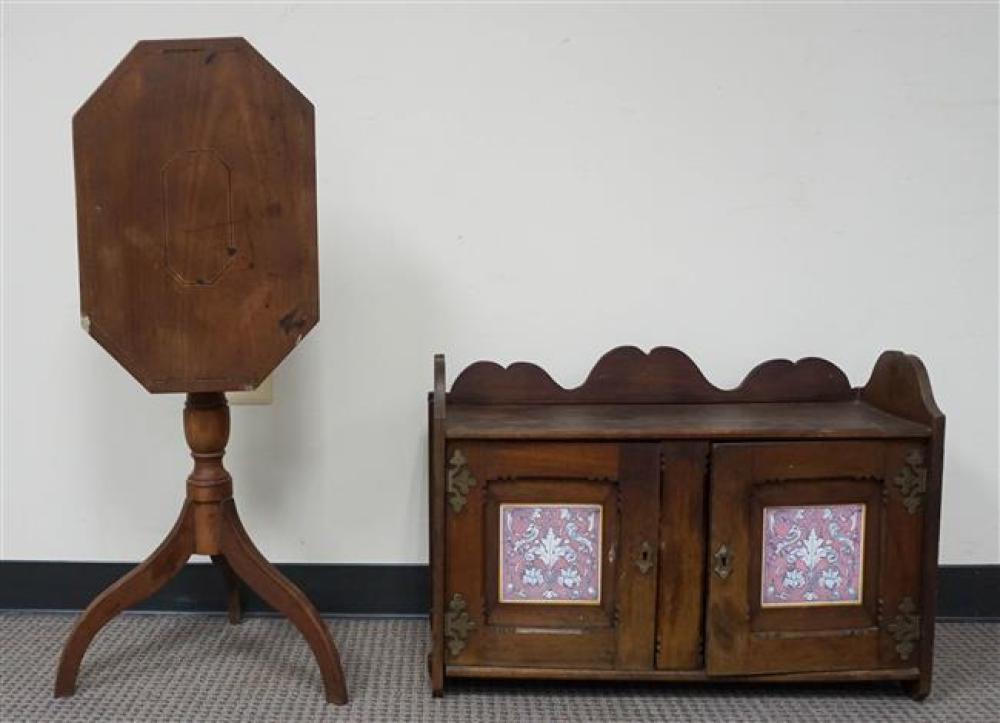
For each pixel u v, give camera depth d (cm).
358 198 164
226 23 161
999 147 162
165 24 161
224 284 129
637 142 163
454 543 135
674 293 166
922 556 136
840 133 162
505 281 166
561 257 165
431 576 152
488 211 164
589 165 163
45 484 171
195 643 160
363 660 154
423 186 164
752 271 165
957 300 165
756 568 135
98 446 170
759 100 162
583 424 138
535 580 137
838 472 134
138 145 125
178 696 140
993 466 168
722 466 132
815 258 165
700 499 133
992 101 161
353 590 172
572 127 162
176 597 172
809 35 161
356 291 166
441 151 163
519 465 133
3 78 161
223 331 129
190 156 126
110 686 143
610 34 161
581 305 166
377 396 168
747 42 161
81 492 171
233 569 142
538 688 144
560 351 167
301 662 152
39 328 167
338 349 167
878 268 165
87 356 168
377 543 172
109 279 127
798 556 136
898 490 135
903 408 143
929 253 164
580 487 135
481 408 155
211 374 130
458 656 138
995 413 167
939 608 171
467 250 165
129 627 166
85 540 172
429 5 160
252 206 128
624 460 133
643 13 160
